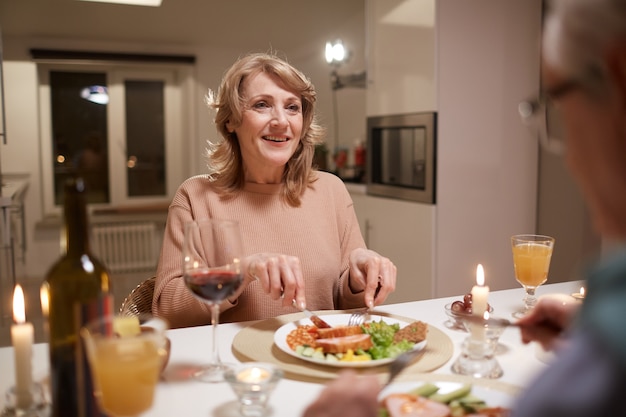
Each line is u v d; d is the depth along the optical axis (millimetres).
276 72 1633
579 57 446
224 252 1082
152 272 5812
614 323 375
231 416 878
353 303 1617
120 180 5977
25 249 5414
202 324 1479
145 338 739
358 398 636
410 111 3406
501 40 3314
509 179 3408
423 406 820
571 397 379
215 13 5262
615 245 461
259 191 1713
